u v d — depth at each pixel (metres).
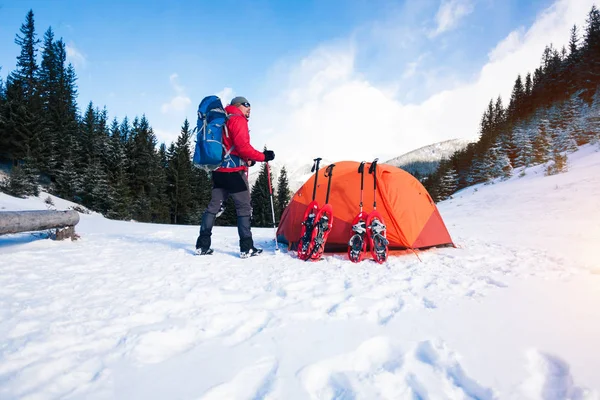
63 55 47.81
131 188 38.09
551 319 1.93
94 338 1.71
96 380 1.33
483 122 76.81
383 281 2.83
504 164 30.67
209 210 4.14
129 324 1.89
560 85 51.91
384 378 1.37
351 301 2.27
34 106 27.84
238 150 3.99
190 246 4.85
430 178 60.09
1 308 2.10
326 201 4.22
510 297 2.34
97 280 2.80
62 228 4.95
